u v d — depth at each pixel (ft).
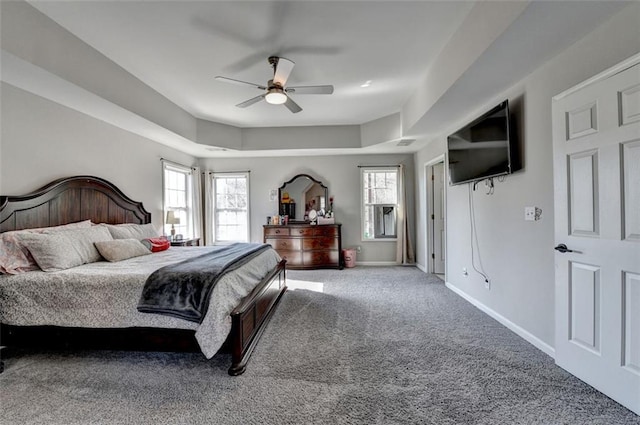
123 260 9.89
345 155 20.33
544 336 7.84
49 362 7.47
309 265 18.86
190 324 7.04
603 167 5.89
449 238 13.94
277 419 5.42
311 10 7.64
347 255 19.38
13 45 7.09
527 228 8.45
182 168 18.24
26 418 5.49
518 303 8.90
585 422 5.24
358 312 10.94
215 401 5.94
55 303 7.39
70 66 8.59
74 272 7.79
